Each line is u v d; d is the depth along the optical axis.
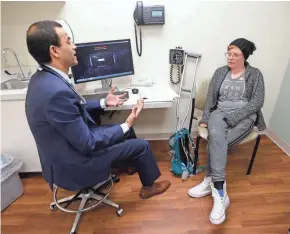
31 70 2.01
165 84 2.17
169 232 1.39
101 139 1.19
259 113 1.70
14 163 1.70
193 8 1.91
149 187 1.62
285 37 2.03
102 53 1.77
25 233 1.42
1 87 1.82
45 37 1.02
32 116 1.07
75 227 1.39
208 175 1.64
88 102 1.63
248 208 1.54
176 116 2.34
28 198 1.69
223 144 1.51
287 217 1.47
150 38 1.99
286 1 1.90
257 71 1.70
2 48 1.93
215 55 2.08
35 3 1.82
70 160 1.16
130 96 1.80
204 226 1.42
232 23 1.97
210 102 1.82
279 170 1.92
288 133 2.11
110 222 1.47
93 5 1.86
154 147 2.32
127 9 1.88
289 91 2.09
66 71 1.20
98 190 1.68
